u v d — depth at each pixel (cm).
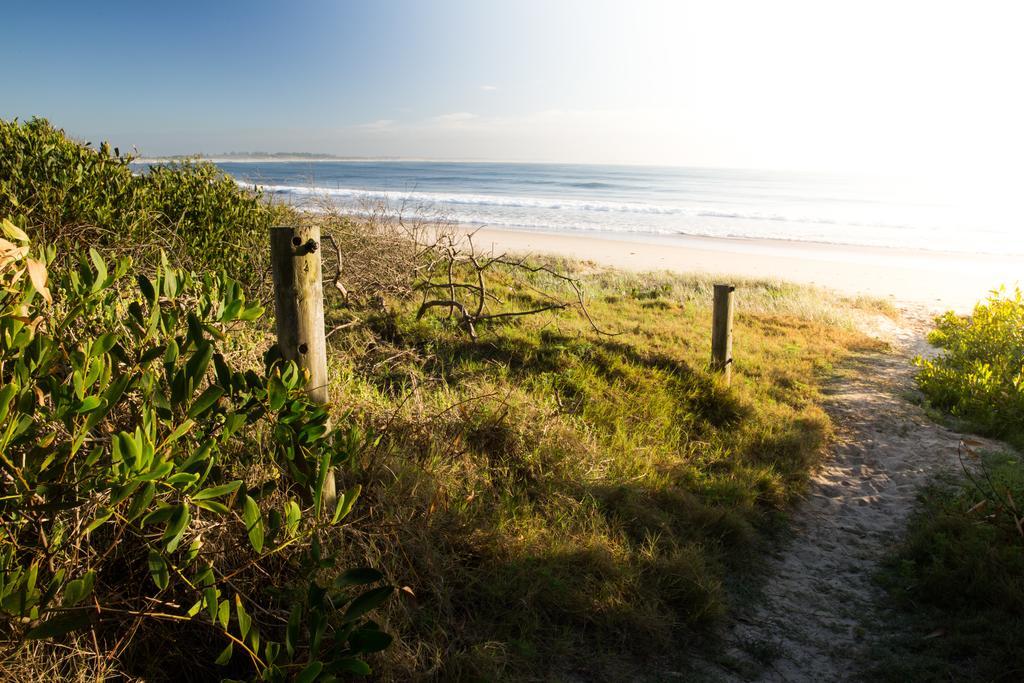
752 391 738
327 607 260
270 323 540
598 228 3438
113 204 557
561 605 335
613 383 641
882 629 365
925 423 709
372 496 339
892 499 534
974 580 379
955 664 328
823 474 585
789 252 2588
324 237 726
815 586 413
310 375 297
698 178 13350
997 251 2659
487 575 340
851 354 1002
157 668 232
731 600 386
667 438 571
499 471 439
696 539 429
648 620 338
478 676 277
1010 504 435
